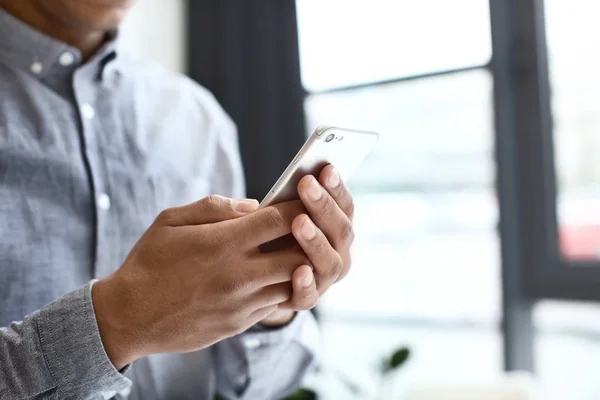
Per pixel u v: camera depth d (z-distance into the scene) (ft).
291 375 2.50
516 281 5.35
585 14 5.09
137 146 2.40
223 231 1.40
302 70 6.31
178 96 2.74
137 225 2.30
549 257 5.26
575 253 5.19
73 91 2.24
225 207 1.50
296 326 2.19
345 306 6.34
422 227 5.90
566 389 5.38
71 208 2.12
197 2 6.52
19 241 1.96
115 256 2.22
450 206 5.73
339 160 1.62
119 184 2.28
